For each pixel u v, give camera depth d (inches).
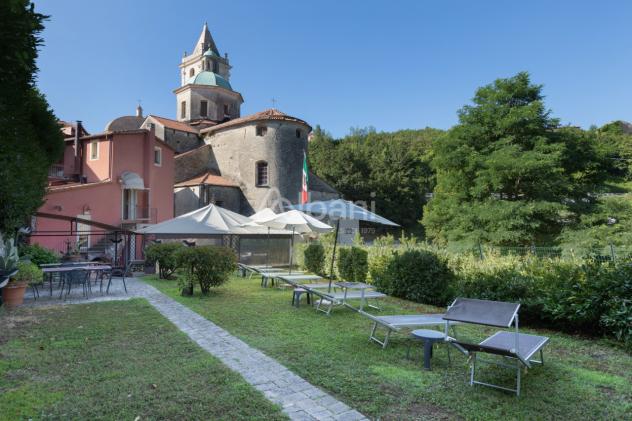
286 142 1434.5
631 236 735.1
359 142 2583.7
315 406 156.7
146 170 1051.9
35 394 164.2
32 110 458.0
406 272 407.2
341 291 434.3
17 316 314.3
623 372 199.5
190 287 425.1
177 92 1791.3
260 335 264.7
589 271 269.4
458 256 420.2
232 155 1472.7
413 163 2201.0
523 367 202.2
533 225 788.6
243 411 150.7
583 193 898.1
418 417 148.5
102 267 427.5
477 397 167.0
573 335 270.5
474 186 922.7
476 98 971.3
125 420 142.7
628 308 234.1
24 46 300.5
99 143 1034.7
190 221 577.9
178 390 170.1
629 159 1456.7
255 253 885.2
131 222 992.2
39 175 455.2
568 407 157.9
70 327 279.0
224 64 2176.4
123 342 243.3
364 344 246.2
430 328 288.0
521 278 311.6
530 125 871.7
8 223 419.5
